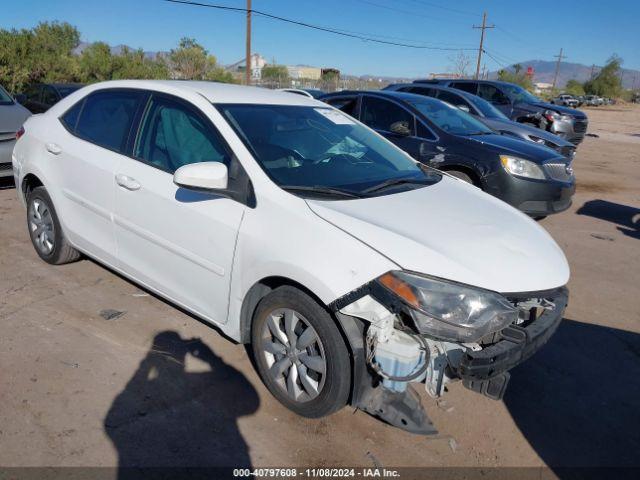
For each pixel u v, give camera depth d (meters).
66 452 2.59
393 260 2.55
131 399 3.02
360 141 3.95
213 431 2.83
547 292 2.79
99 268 4.74
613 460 2.87
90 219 4.04
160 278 3.59
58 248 4.50
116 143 3.86
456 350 2.62
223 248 3.08
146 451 2.65
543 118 13.71
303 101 4.06
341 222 2.73
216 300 3.23
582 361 3.83
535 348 2.69
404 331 2.60
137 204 3.57
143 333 3.71
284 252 2.77
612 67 88.19
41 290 4.24
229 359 3.47
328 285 2.59
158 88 3.76
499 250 2.82
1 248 5.09
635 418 3.23
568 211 8.50
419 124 7.20
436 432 2.72
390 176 3.57
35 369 3.21
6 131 6.78
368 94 7.82
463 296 2.48
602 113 50.75
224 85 3.97
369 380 2.71
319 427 2.92
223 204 3.11
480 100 10.75
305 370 2.88
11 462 2.50
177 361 3.41
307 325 2.80
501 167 6.43
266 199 2.95
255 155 3.14
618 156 16.44
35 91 12.38
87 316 3.89
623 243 6.79
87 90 4.36
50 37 25.98
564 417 3.19
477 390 2.68
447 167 6.89
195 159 3.34
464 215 3.14
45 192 4.46
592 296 4.99
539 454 2.87
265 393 3.16
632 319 4.55
